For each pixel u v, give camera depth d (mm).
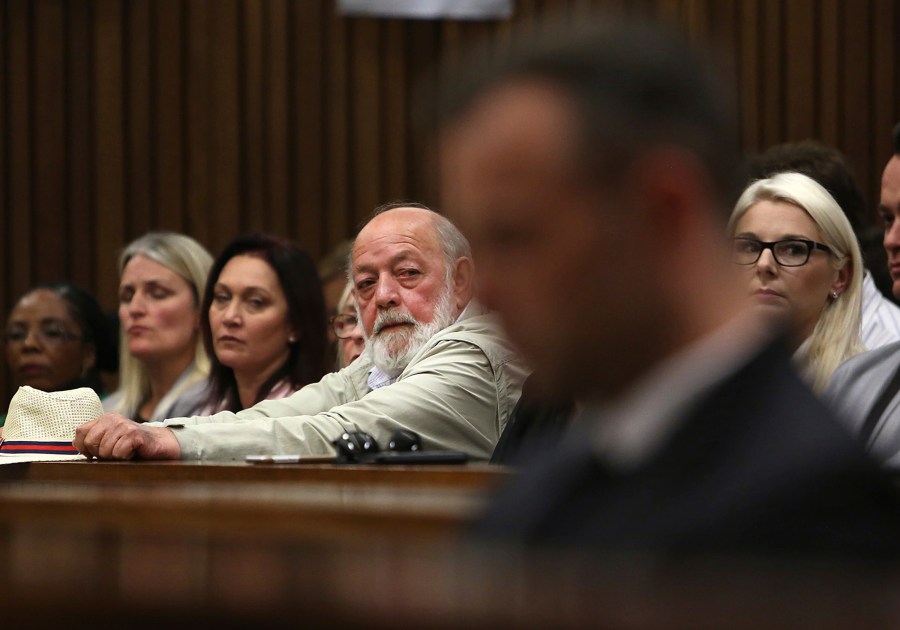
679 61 2912
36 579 2301
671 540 2641
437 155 3006
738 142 3053
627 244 2861
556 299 2887
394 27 20172
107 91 20172
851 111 19703
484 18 20031
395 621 1859
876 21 19688
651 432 2832
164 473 7840
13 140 20078
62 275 20125
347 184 20250
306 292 12664
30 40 20141
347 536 5074
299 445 9133
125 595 2113
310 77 20234
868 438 7562
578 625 1801
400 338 10539
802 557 2574
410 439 7863
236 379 12758
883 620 1804
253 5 20188
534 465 3127
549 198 2854
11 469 8398
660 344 2912
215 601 2016
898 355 7805
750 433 2713
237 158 20203
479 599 1967
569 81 2865
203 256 14266
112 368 15773
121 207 20125
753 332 2873
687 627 1775
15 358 15172
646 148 2848
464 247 10945
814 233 9672
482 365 9750
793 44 19734
